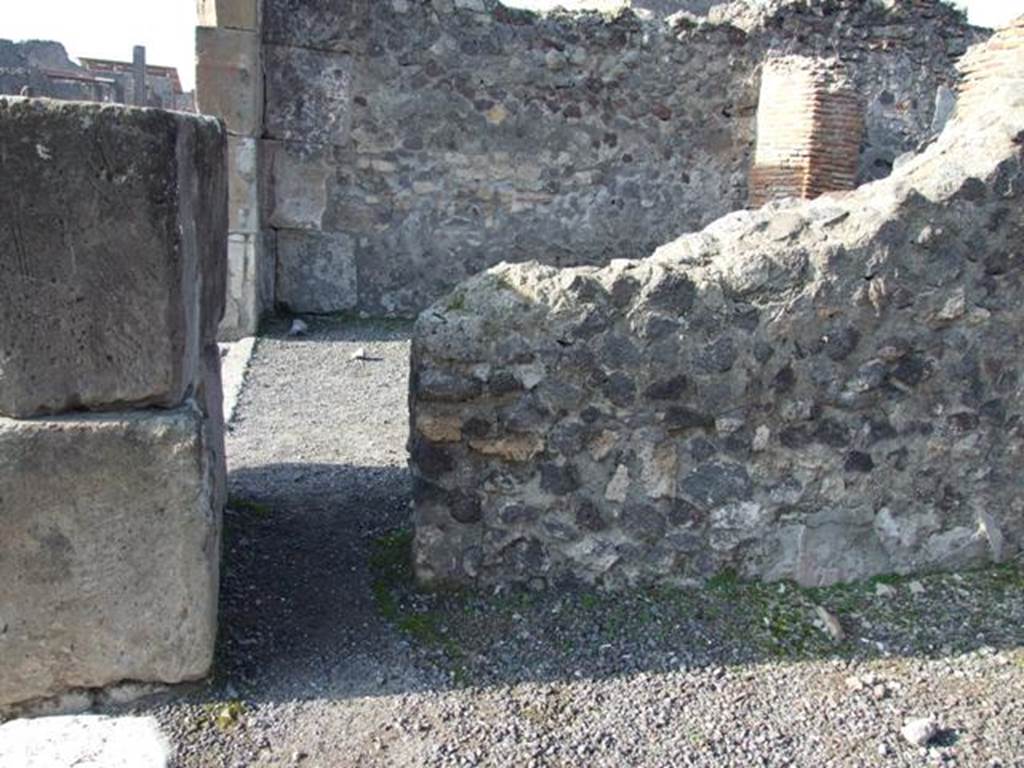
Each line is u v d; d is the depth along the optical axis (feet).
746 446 9.14
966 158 9.31
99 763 6.65
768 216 9.14
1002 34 11.93
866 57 25.38
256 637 8.35
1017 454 9.83
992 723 7.38
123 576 7.13
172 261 6.81
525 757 6.95
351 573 9.64
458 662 8.14
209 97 20.25
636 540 9.17
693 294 8.71
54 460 6.83
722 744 7.14
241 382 17.87
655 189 24.85
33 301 6.60
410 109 23.02
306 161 22.71
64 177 6.43
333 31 22.13
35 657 7.14
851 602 9.21
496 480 8.92
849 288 8.95
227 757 6.86
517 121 23.67
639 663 8.18
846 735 7.25
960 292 9.27
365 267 23.57
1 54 61.11
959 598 9.32
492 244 24.11
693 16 24.39
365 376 18.74
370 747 7.03
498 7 23.00
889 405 9.37
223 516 10.70
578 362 8.64
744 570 9.40
